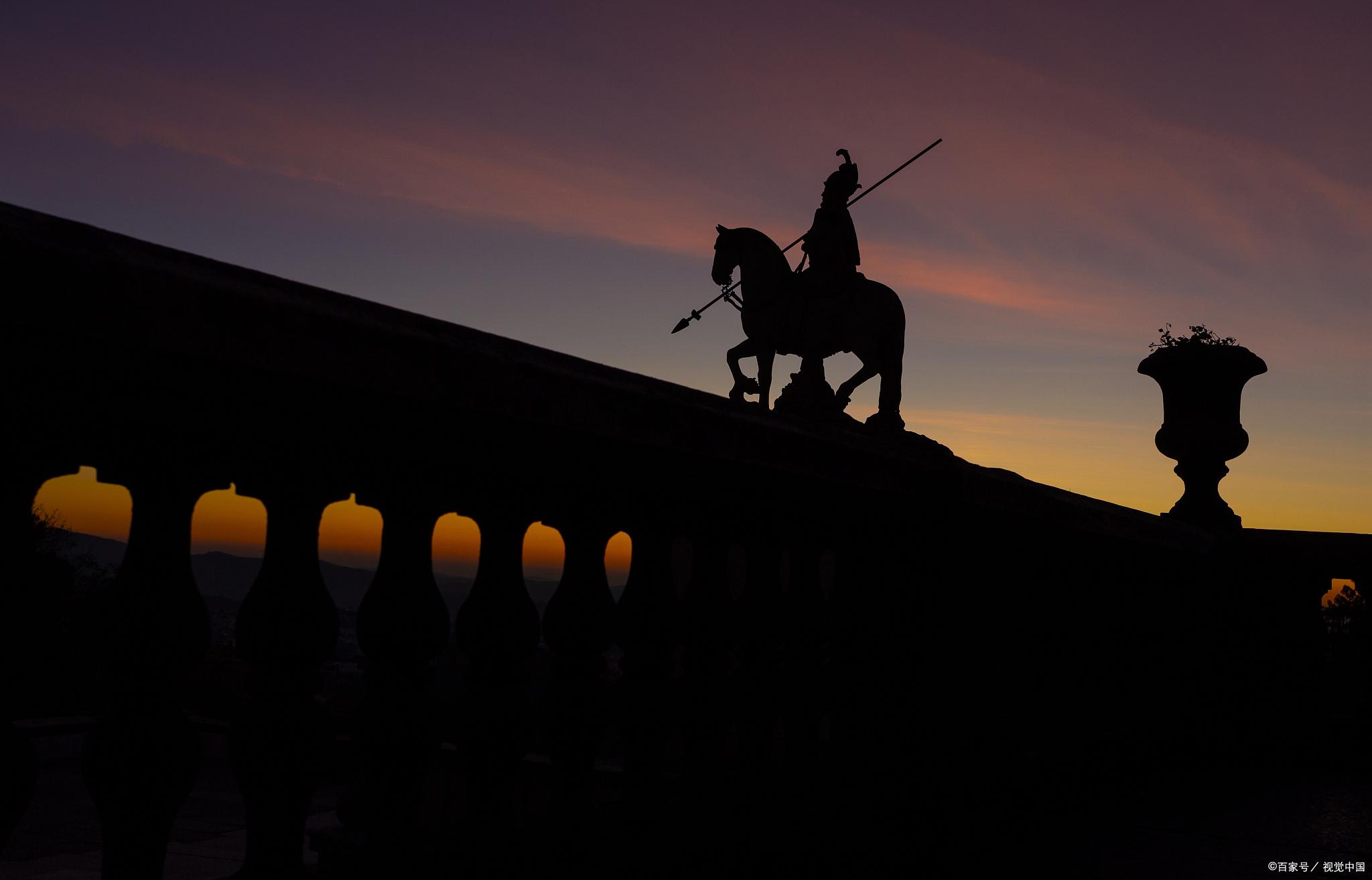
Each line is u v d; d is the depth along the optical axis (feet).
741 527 10.68
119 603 5.57
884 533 13.16
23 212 4.49
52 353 4.84
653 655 9.50
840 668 12.48
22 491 5.22
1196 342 27.32
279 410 5.98
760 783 10.89
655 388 8.13
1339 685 24.58
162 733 5.71
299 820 6.38
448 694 7.59
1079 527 16.78
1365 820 16.92
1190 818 16.81
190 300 4.92
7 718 5.18
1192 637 24.70
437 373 6.12
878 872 12.25
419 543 7.12
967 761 13.83
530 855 8.06
